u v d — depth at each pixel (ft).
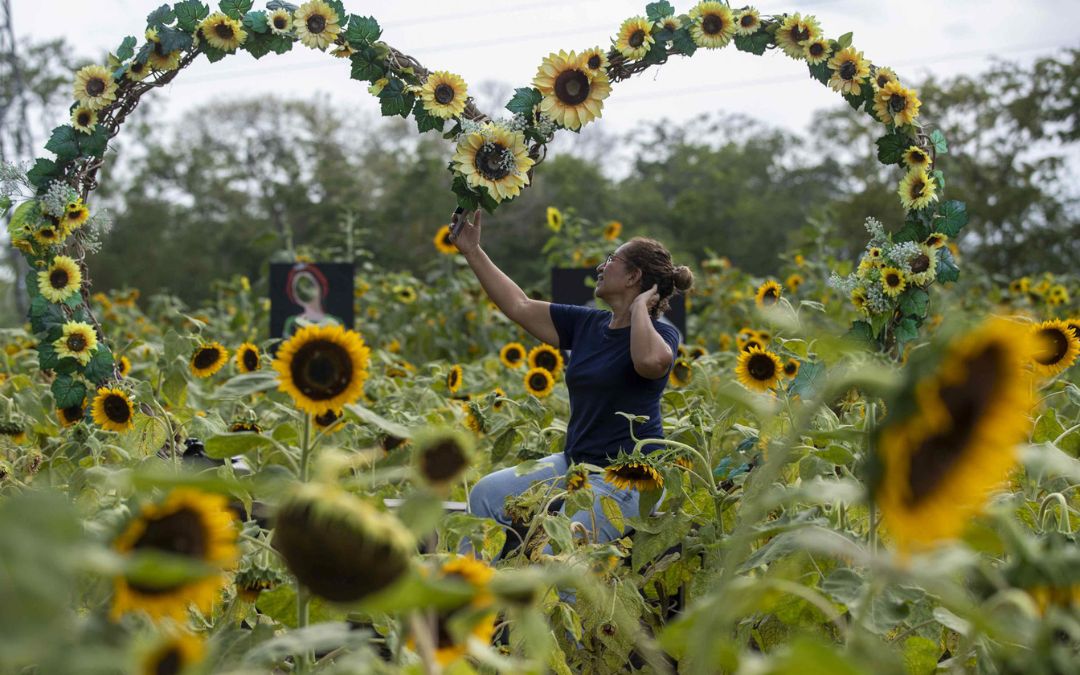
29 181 13.28
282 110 139.13
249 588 6.22
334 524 3.61
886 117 14.10
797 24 13.97
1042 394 12.22
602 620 8.23
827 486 3.98
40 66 90.22
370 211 130.82
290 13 13.55
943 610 5.85
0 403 13.20
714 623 3.74
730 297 39.14
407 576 3.71
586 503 9.57
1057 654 4.04
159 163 134.10
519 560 8.84
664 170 161.99
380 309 37.19
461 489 12.92
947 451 3.17
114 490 6.86
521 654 7.30
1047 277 37.27
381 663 4.28
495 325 34.45
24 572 2.90
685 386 16.39
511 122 13.25
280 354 5.51
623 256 13.42
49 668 3.03
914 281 13.03
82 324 12.61
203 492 3.95
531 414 13.32
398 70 13.57
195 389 15.99
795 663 3.25
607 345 13.16
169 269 122.93
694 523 10.07
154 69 13.69
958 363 3.11
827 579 5.91
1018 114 70.13
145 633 4.77
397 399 15.31
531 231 119.55
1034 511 7.86
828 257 36.70
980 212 70.28
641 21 13.73
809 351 10.67
